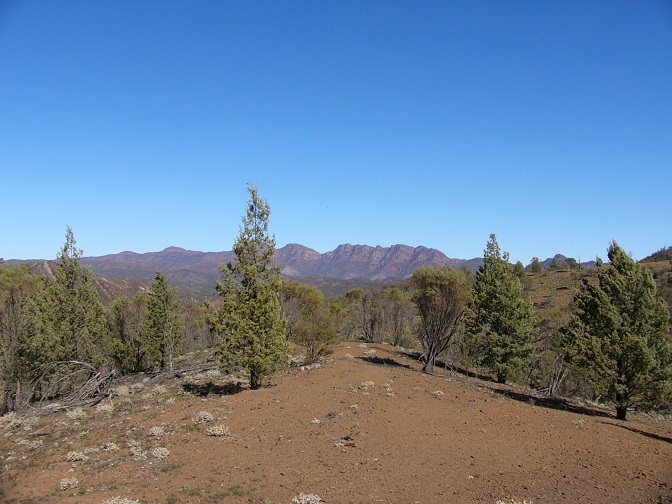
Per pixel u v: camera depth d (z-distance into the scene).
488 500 9.53
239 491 9.84
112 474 11.00
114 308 38.91
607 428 16.69
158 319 37.62
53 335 25.97
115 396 22.78
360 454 12.30
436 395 20.47
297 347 36.38
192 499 9.45
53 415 19.23
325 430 14.42
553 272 94.19
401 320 50.25
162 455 12.20
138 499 9.47
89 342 27.94
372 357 33.72
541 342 37.06
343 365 27.95
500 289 29.56
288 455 12.19
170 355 35.75
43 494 9.89
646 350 18.67
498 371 29.28
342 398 18.80
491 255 31.11
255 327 20.81
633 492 10.20
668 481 11.00
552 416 18.08
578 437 14.98
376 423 15.23
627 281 20.08
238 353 20.50
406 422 15.53
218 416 16.09
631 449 13.97
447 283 32.41
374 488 10.08
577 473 11.45
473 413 17.47
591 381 20.44
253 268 20.92
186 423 15.29
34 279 27.33
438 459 12.15
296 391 20.27
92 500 9.45
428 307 30.56
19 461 12.39
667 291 44.34
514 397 22.83
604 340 19.81
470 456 12.52
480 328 30.23
